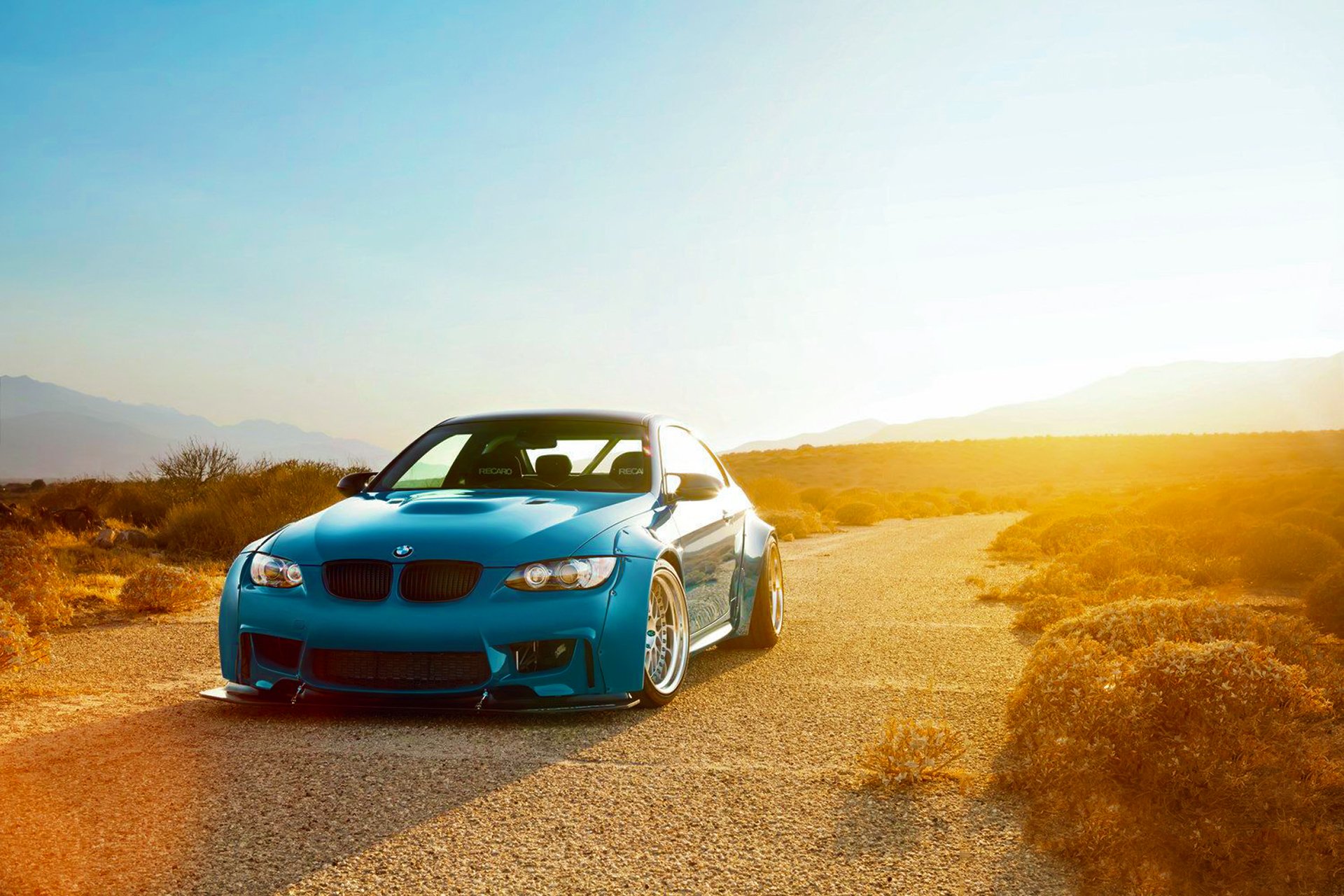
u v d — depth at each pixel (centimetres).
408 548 468
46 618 791
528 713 496
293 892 277
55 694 543
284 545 498
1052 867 302
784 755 425
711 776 393
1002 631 775
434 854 308
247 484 1722
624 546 500
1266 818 344
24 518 1548
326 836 322
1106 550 1068
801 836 327
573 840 321
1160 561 1057
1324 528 1358
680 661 540
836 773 397
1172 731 390
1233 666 402
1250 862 317
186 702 524
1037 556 1493
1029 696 449
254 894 276
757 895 280
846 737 454
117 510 1989
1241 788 359
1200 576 1033
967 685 573
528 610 459
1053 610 779
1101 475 8550
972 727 474
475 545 469
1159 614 543
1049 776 364
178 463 2103
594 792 370
